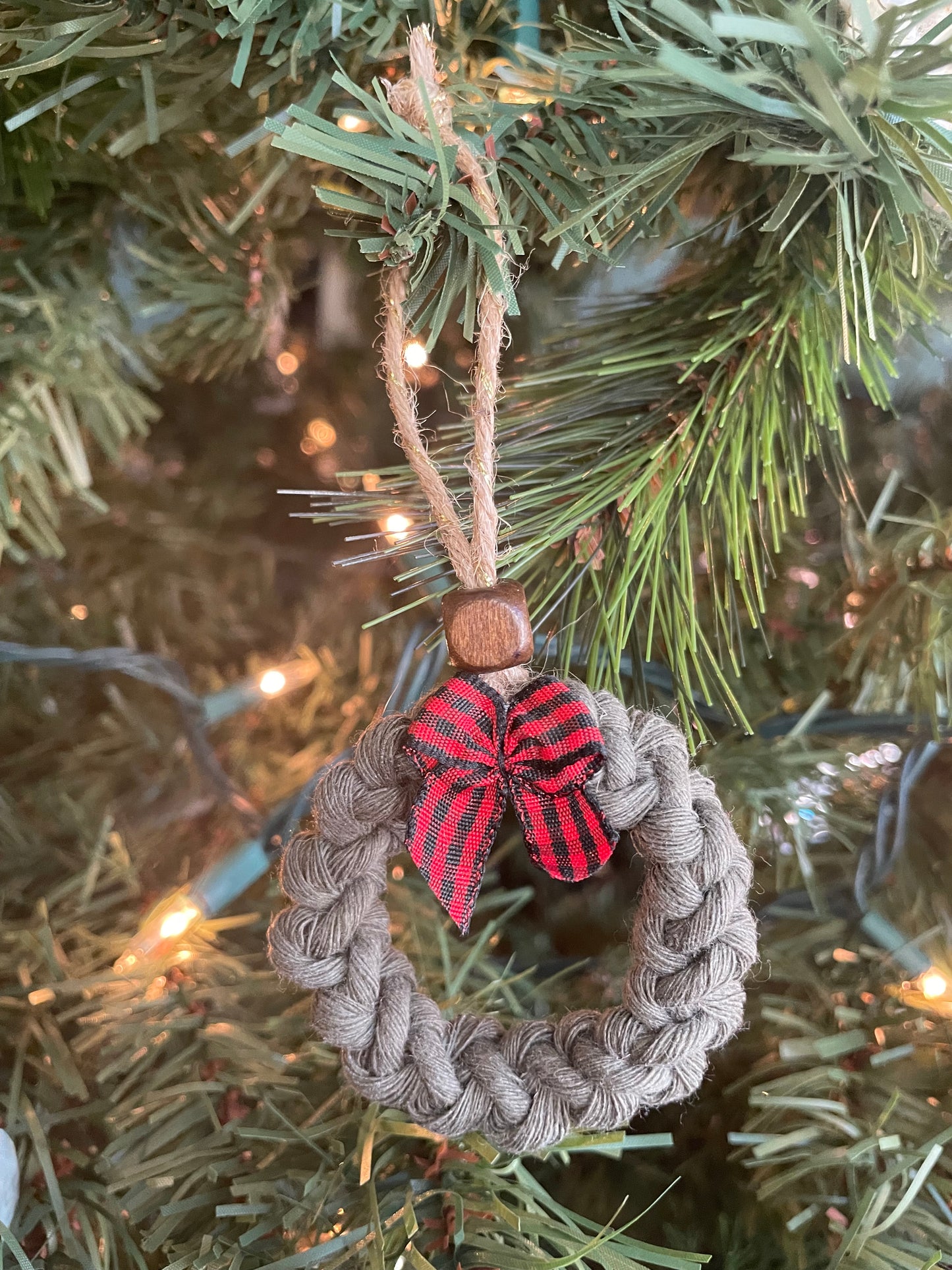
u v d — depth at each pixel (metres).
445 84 0.17
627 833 0.25
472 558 0.15
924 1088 0.19
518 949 0.24
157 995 0.21
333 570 0.32
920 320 0.20
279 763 0.28
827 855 0.23
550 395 0.21
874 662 0.23
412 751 0.15
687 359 0.19
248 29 0.16
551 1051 0.16
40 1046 0.20
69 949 0.23
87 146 0.19
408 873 0.25
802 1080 0.19
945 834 0.23
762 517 0.20
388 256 0.15
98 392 0.22
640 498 0.19
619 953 0.22
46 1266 0.18
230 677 0.31
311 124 0.14
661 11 0.13
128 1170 0.18
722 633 0.24
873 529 0.23
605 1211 0.20
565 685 0.15
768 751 0.22
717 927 0.15
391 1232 0.17
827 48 0.13
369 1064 0.16
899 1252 0.17
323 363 0.32
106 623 0.30
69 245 0.23
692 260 0.22
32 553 0.30
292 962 0.15
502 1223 0.17
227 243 0.23
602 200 0.16
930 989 0.20
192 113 0.19
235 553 0.33
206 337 0.25
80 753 0.28
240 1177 0.18
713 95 0.15
